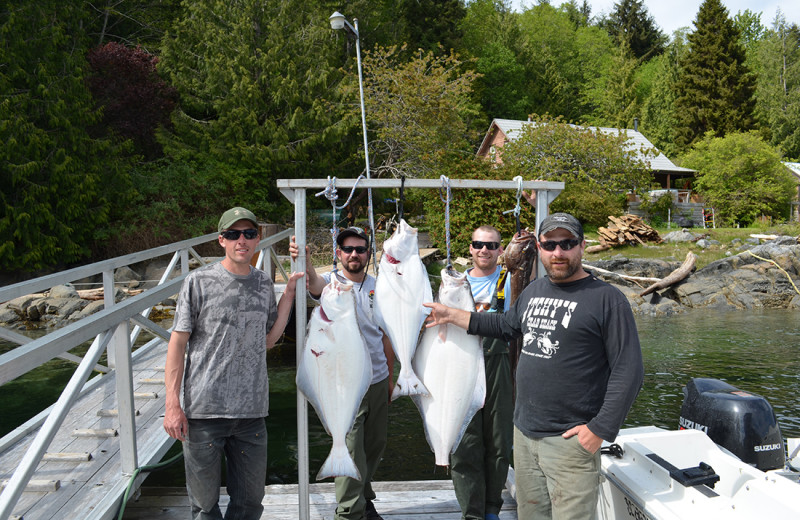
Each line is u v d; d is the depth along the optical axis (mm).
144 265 17516
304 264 3117
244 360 2736
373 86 21297
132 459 3447
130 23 24891
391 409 7559
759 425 3121
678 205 29375
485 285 3373
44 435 2412
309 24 22312
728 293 15930
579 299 2445
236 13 20875
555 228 2461
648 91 56000
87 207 17250
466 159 21047
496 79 45562
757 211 29750
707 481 2506
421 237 21672
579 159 23672
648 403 7773
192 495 2738
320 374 2752
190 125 20062
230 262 2783
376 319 2867
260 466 2844
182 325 2676
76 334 2576
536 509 2627
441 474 5496
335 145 21906
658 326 13234
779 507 2211
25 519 2936
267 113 20906
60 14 17562
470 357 2842
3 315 12633
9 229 15773
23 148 15461
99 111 17375
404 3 36375
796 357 10172
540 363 2500
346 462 2721
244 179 19594
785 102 46406
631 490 2686
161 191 18688
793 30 50125
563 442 2422
